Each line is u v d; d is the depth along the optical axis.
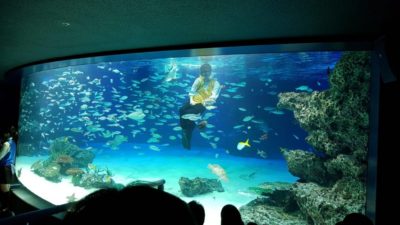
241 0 1.63
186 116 4.72
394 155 2.01
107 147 6.09
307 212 2.90
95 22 2.09
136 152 6.21
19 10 1.91
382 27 1.87
